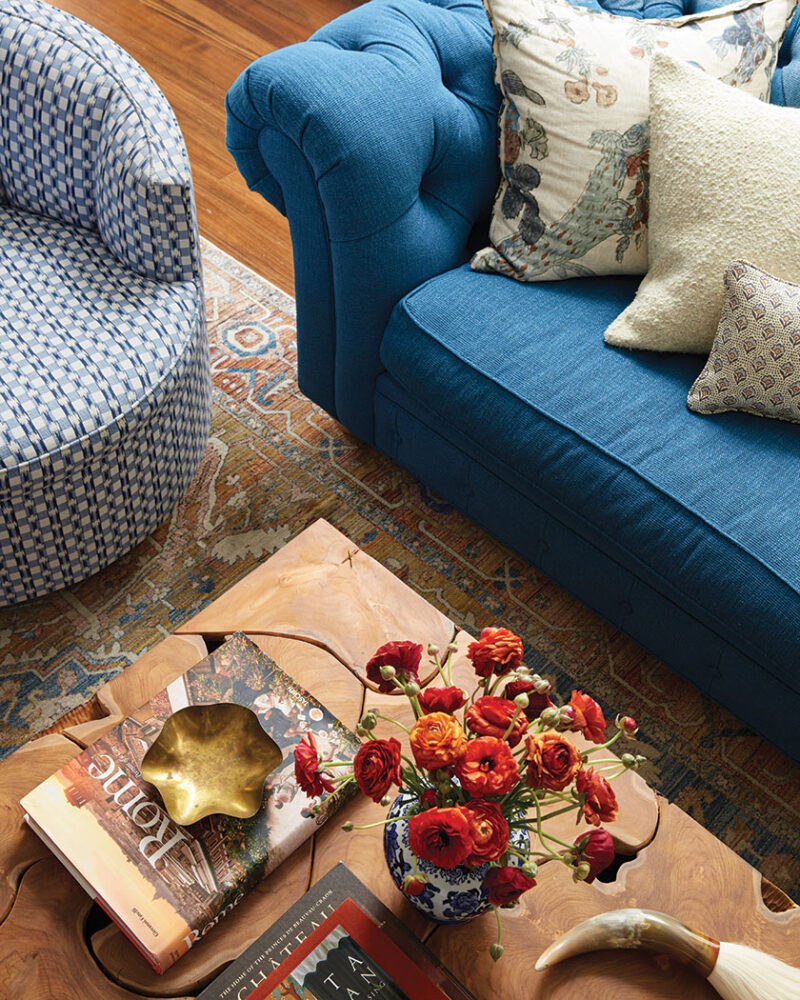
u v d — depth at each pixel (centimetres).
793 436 153
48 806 105
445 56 171
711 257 152
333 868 104
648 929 98
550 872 107
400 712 118
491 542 190
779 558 140
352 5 307
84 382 148
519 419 156
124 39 290
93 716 118
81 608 174
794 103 178
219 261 234
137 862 102
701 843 110
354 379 183
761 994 95
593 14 167
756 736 168
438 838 77
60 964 98
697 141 154
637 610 162
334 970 97
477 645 90
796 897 150
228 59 287
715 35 168
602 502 150
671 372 160
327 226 163
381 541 188
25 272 162
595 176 163
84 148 161
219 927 102
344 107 152
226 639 122
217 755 110
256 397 208
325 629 125
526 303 167
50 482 148
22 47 160
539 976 100
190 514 189
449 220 174
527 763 81
